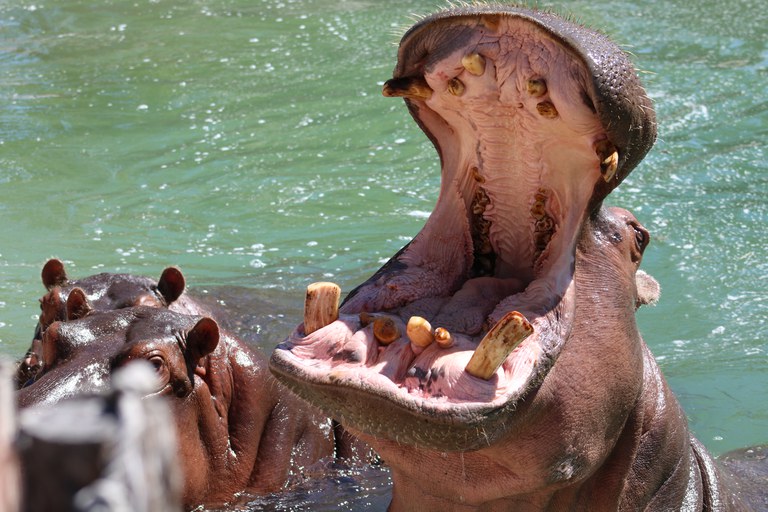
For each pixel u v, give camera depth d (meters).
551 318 8.46
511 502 9.34
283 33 41.06
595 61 7.73
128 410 2.10
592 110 8.00
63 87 34.78
